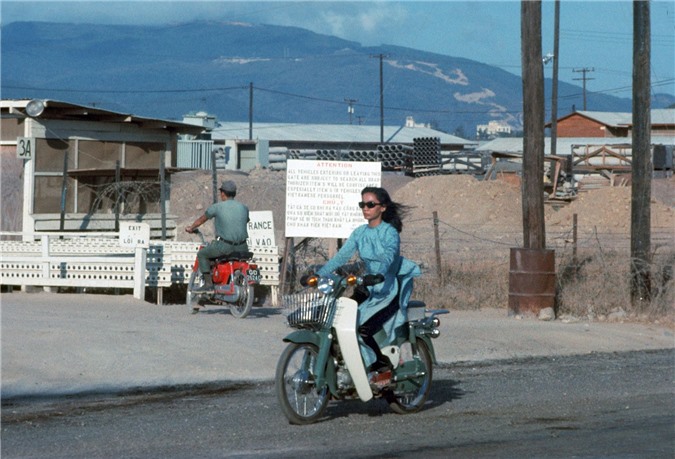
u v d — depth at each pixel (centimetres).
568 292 2436
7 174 3047
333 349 1252
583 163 7138
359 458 1067
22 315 1972
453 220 5128
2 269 2431
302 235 2395
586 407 1379
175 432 1187
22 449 1096
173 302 2573
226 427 1216
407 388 1302
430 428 1233
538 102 2309
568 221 5019
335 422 1263
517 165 6938
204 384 1487
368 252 1255
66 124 3116
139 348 1664
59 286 2423
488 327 2058
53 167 3081
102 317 2003
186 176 6044
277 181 6200
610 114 12988
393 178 7806
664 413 1341
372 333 1252
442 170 8338
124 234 2362
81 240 2603
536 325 2134
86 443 1127
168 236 3444
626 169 6988
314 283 1233
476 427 1241
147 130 3406
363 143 13162
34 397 1370
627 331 2125
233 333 1861
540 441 1159
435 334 1353
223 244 2114
